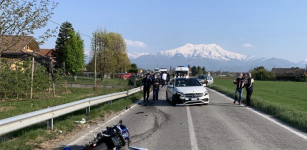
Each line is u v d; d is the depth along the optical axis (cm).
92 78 5291
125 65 6081
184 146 721
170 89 1662
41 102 1697
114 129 586
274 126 978
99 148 567
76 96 2153
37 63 2192
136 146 719
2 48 1043
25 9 1016
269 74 8175
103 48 4578
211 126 980
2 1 976
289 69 10838
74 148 697
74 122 1011
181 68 4053
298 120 981
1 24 988
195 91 1520
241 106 1538
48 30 1116
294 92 3112
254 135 841
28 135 763
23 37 1077
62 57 5431
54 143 741
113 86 3253
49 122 877
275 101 2020
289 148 702
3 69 1777
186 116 1195
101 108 1294
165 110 1381
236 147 711
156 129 930
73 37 5141
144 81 1705
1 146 658
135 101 1795
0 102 1670
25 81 1952
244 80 1611
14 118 680
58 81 2553
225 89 2717
